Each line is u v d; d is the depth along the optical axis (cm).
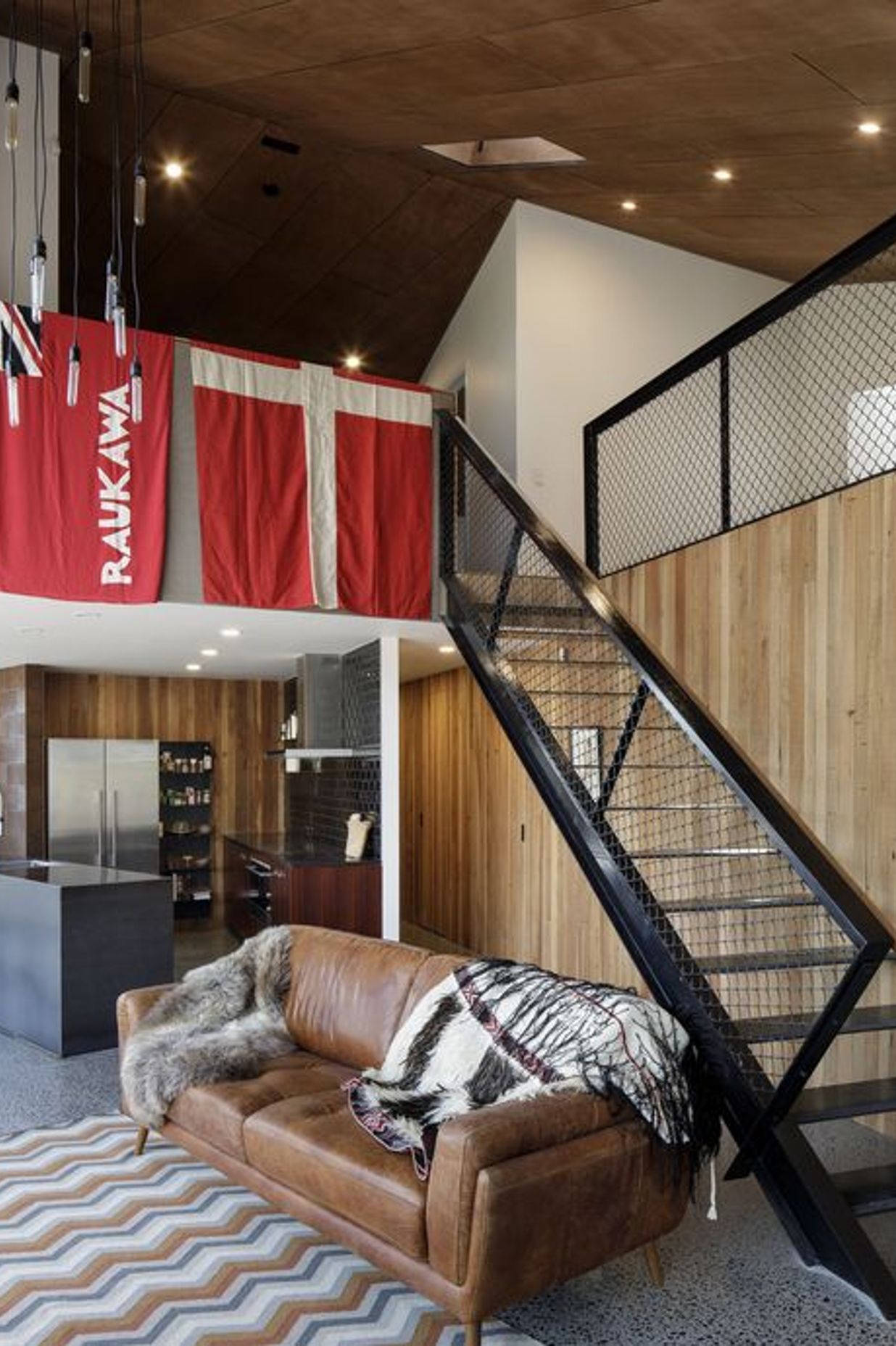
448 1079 356
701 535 777
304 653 816
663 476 782
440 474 639
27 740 914
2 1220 374
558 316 801
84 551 529
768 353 827
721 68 506
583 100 566
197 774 1052
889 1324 308
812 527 473
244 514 572
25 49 620
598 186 724
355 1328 305
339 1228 321
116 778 967
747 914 507
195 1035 428
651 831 577
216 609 577
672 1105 321
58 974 588
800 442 808
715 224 771
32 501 517
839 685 455
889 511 431
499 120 616
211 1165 379
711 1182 374
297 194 769
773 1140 342
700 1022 366
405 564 623
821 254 814
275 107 652
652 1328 305
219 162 731
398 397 628
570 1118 300
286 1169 336
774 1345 297
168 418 552
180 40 563
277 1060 421
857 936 294
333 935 452
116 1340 298
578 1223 295
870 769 437
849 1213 331
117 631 670
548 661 578
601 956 630
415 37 511
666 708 385
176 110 675
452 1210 279
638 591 612
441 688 926
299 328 940
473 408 870
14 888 637
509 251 801
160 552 543
